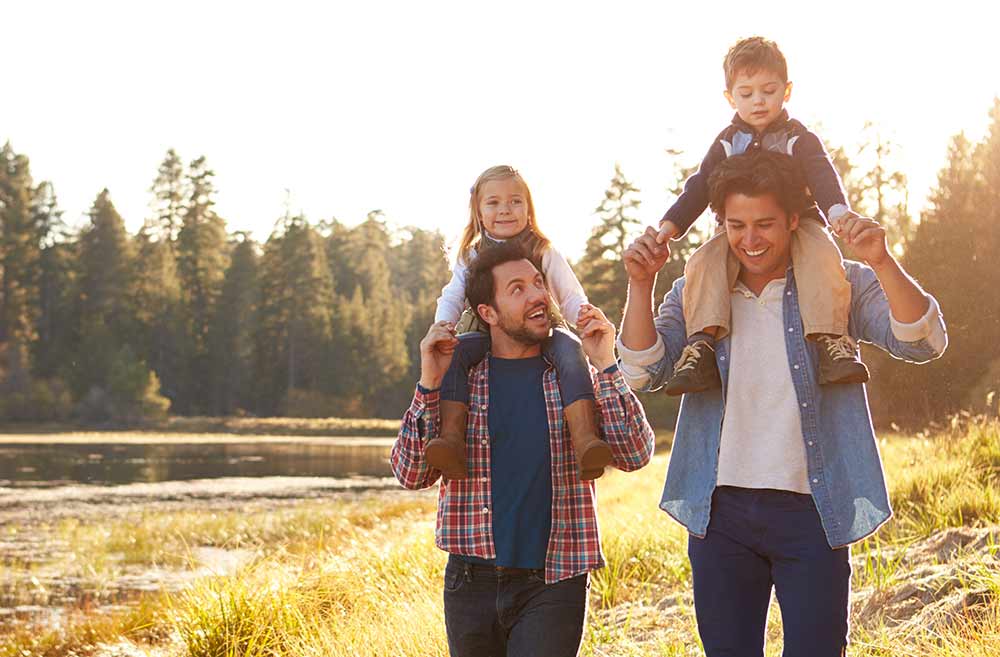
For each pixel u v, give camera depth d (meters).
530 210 4.29
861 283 3.24
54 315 92.06
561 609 3.32
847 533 3.06
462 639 3.41
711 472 3.21
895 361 13.44
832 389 3.17
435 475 3.50
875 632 4.87
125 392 80.38
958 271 18.23
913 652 4.38
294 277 92.12
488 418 3.40
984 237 19.30
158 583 13.88
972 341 13.80
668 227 3.39
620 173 65.19
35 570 15.07
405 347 97.56
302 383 90.50
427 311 102.75
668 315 3.51
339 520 18.73
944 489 8.34
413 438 3.40
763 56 3.50
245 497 27.77
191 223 100.75
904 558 6.48
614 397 3.38
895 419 13.12
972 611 4.68
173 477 35.38
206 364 91.19
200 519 20.89
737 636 3.18
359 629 6.33
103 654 8.37
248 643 7.07
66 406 79.12
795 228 3.20
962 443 10.18
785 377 3.15
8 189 92.56
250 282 95.31
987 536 6.25
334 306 95.94
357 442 65.81
